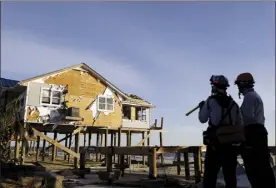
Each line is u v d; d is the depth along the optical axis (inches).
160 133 1087.6
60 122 840.9
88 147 474.0
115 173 404.2
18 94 924.6
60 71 866.1
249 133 151.0
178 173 532.7
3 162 337.4
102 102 939.3
